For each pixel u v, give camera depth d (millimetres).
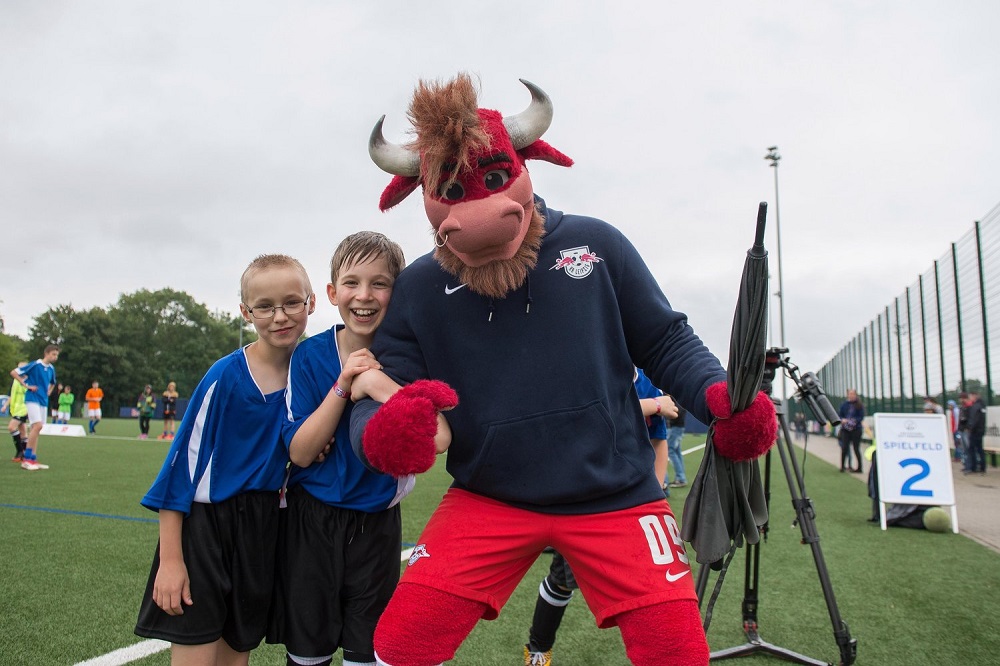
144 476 8961
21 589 3660
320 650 2072
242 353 2158
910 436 6430
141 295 76812
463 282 1906
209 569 1969
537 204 2012
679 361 1901
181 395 75375
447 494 2070
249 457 2053
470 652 3016
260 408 2074
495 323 1913
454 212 1755
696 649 1685
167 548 1932
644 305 1997
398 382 1966
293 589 2076
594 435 1860
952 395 14625
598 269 1954
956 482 10836
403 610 1785
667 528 1876
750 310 1491
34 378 9773
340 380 1960
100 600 3479
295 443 2010
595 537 1843
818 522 6656
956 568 4684
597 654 3035
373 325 2162
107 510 6180
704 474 1785
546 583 2676
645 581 1764
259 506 2072
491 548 1854
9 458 11336
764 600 3900
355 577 2104
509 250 1812
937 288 14578
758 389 1656
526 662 2814
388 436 1597
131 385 66188
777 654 2990
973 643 3209
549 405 1854
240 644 2041
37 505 6441
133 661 2691
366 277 2115
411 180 2029
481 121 1765
